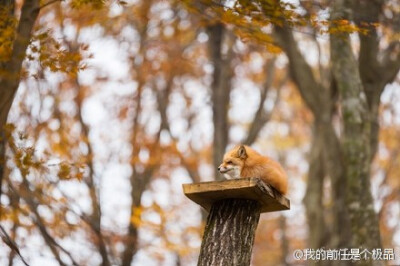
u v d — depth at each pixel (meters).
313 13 9.24
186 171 23.86
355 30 9.23
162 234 15.55
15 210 11.02
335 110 20.23
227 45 23.75
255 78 26.72
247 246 7.50
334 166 19.66
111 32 20.08
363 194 14.59
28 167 8.30
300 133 34.91
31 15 8.25
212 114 21.48
